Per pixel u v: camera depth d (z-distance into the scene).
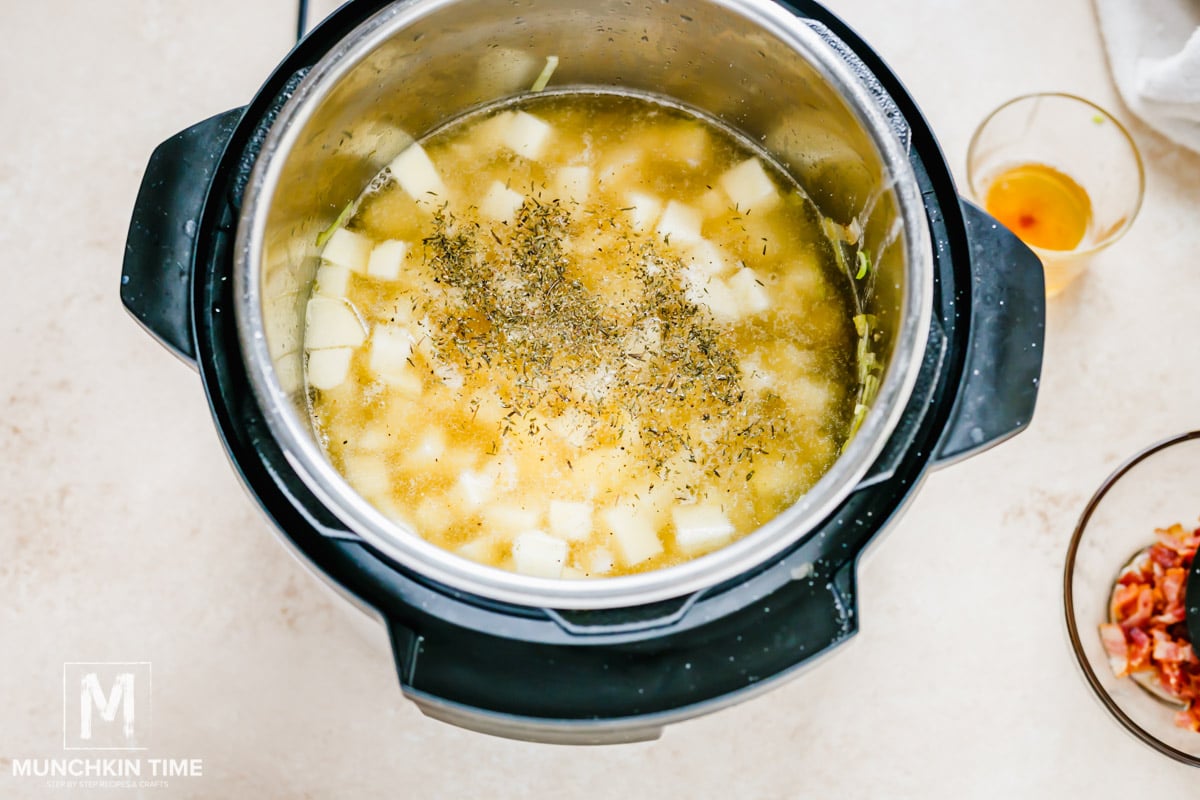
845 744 0.61
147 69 0.66
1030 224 0.66
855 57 0.53
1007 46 0.66
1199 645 0.60
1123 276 0.65
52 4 0.66
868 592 0.62
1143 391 0.64
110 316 0.64
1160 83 0.63
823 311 0.58
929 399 0.51
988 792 0.61
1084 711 0.61
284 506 0.50
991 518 0.63
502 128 0.61
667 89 0.60
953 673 0.62
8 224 0.64
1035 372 0.51
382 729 0.61
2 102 0.65
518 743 0.61
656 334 0.58
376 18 0.52
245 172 0.52
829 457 0.56
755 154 0.61
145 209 0.51
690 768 0.61
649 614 0.50
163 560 0.62
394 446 0.56
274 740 0.61
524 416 0.56
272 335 0.52
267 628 0.61
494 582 0.48
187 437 0.63
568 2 0.55
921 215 0.51
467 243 0.59
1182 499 0.62
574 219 0.60
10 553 0.62
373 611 0.49
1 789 0.60
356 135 0.56
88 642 0.61
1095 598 0.62
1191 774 0.61
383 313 0.58
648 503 0.55
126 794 0.60
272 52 0.66
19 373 0.63
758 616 0.50
